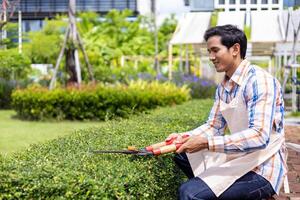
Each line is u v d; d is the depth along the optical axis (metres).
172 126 4.41
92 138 3.54
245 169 2.48
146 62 18.72
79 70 10.82
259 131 2.40
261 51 15.41
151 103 9.85
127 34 22.30
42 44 16.23
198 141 2.46
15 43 14.45
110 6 22.31
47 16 18.92
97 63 16.61
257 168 2.52
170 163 2.88
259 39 12.54
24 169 2.51
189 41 13.35
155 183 2.67
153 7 21.00
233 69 2.57
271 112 2.44
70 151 3.03
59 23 17.59
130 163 2.72
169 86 10.45
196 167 2.76
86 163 2.67
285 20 12.09
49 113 9.82
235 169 2.48
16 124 9.34
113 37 22.14
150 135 3.69
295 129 8.15
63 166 2.63
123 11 22.41
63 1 18.91
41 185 2.37
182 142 2.57
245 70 2.55
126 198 2.41
